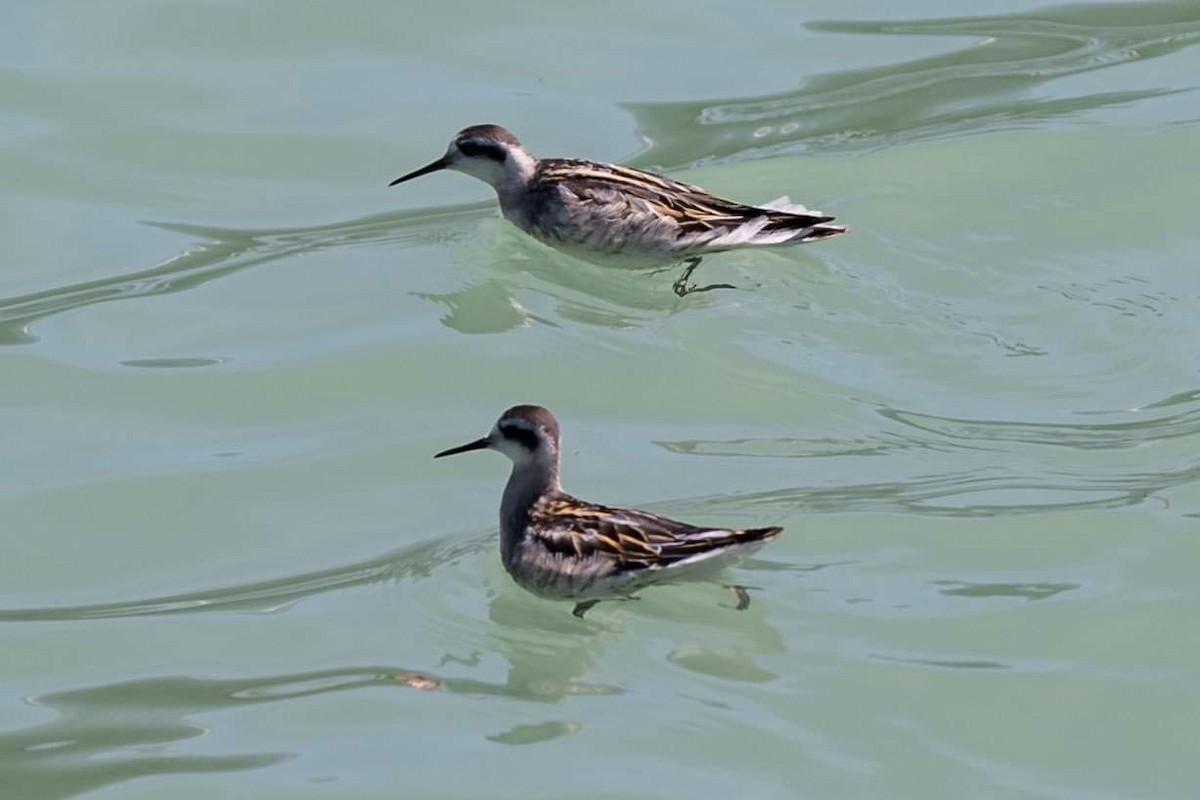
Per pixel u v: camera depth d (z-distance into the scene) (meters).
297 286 17.12
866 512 13.86
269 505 14.36
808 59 20.17
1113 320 15.98
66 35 20.61
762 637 12.62
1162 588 13.02
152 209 18.16
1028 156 18.34
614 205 17.14
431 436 15.11
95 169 18.66
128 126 19.23
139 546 13.96
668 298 16.77
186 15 21.00
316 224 18.02
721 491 14.16
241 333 16.42
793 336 16.03
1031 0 21.19
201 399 15.59
